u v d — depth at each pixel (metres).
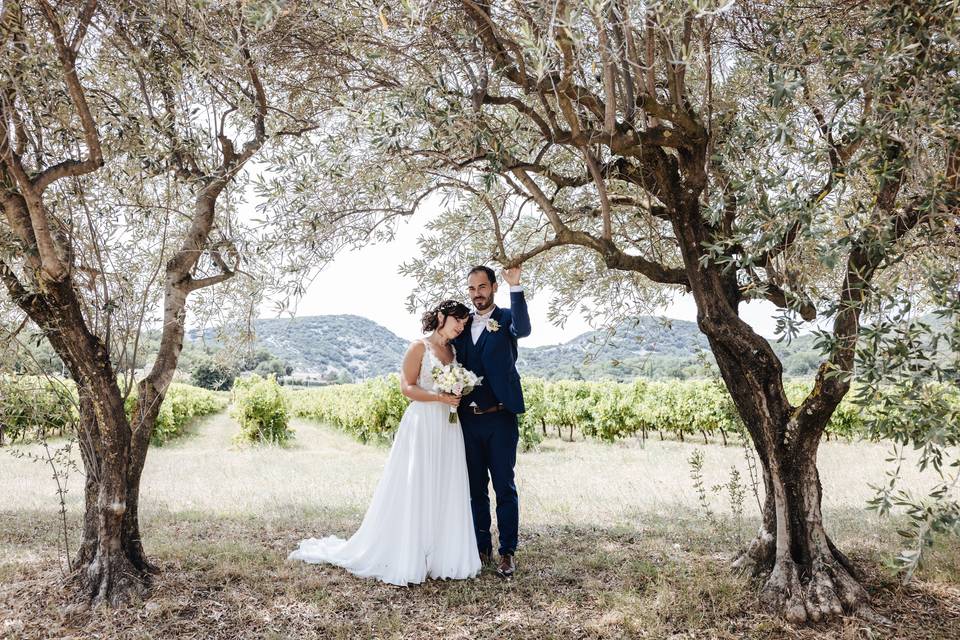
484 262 5.21
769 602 3.59
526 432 13.48
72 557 4.57
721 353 3.76
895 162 2.53
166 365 4.03
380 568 4.18
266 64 3.80
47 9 2.94
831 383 3.37
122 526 3.86
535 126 4.17
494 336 4.32
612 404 16.12
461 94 3.28
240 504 6.79
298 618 3.54
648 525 5.69
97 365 3.65
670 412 15.55
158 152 3.62
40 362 3.76
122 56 3.68
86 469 3.84
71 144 3.59
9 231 3.77
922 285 2.63
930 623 3.37
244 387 17.41
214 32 3.35
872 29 2.68
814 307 3.32
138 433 3.91
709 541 5.06
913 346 2.38
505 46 3.44
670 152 3.88
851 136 2.64
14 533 5.43
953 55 2.40
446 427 4.27
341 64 4.02
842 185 2.80
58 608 3.54
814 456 3.64
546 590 4.01
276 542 5.11
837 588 3.55
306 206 3.80
